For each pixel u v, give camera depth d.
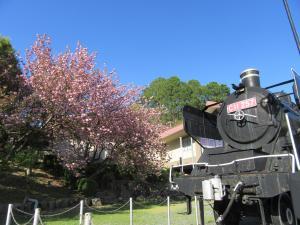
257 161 6.44
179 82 55.00
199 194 6.87
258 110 7.23
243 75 7.91
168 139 27.97
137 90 20.75
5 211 13.14
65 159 17.05
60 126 15.90
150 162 21.05
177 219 11.86
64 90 15.59
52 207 15.27
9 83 15.09
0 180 17.86
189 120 8.15
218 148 7.62
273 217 6.24
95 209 15.16
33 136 16.11
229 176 6.32
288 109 7.10
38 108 15.29
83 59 16.94
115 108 18.28
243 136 7.31
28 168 19.31
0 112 13.85
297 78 6.73
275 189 5.75
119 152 19.23
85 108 16.23
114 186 21.05
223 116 7.75
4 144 15.52
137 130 19.31
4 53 15.05
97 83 17.47
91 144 18.02
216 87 55.09
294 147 6.04
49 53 16.75
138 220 11.90
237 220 7.78
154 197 21.52
